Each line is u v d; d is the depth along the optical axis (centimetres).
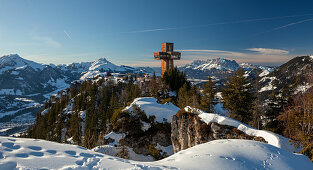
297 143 1794
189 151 1342
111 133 4269
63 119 8750
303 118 2092
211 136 2341
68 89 14275
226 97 3619
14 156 766
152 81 8756
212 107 4875
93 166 802
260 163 1105
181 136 2941
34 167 704
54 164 758
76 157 875
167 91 7681
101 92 9275
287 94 3369
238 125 2234
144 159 3909
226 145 1401
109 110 6669
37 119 11394
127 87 9175
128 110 4522
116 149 3844
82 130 7238
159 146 4091
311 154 1576
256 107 4000
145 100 5031
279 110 3378
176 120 3134
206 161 1084
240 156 1176
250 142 1495
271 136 1912
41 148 916
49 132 8400
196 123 2620
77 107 8850
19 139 998
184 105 5172
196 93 5781
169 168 933
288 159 1199
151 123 4309
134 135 4169
